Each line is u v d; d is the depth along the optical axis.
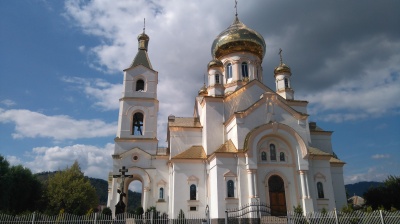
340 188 35.47
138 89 42.81
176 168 33.97
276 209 30.30
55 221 23.12
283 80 41.50
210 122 35.66
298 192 30.83
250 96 37.53
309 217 23.78
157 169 38.00
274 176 31.45
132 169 37.34
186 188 33.47
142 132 40.12
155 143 39.50
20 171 43.91
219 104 36.53
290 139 32.06
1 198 39.16
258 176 30.92
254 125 32.81
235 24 45.41
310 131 39.16
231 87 41.19
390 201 35.62
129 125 40.03
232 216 28.23
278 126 31.95
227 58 43.09
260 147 31.98
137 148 38.41
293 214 25.02
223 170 30.73
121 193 29.34
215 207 30.12
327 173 32.47
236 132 32.25
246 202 29.77
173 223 27.11
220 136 35.38
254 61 42.84
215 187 30.56
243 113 32.78
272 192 30.89
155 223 26.50
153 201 36.53
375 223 22.78
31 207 45.59
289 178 31.34
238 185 30.30
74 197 48.31
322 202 31.22
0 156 43.41
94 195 53.19
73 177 51.97
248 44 42.31
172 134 37.44
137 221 25.05
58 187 48.97
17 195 42.62
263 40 44.16
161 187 37.25
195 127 37.75
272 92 35.41
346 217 23.41
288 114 34.12
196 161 34.47
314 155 32.62
